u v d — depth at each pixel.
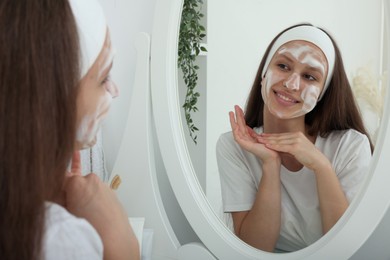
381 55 0.72
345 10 0.74
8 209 0.46
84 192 0.60
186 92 0.94
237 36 0.86
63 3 0.49
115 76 1.14
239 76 0.86
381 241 0.88
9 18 0.46
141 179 1.00
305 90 0.80
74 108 0.50
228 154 0.89
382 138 0.72
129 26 1.12
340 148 0.77
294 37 0.80
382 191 0.73
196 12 0.91
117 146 1.16
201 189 0.93
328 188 0.79
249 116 0.86
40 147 0.46
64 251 0.49
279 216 0.85
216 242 0.91
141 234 0.87
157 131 0.97
